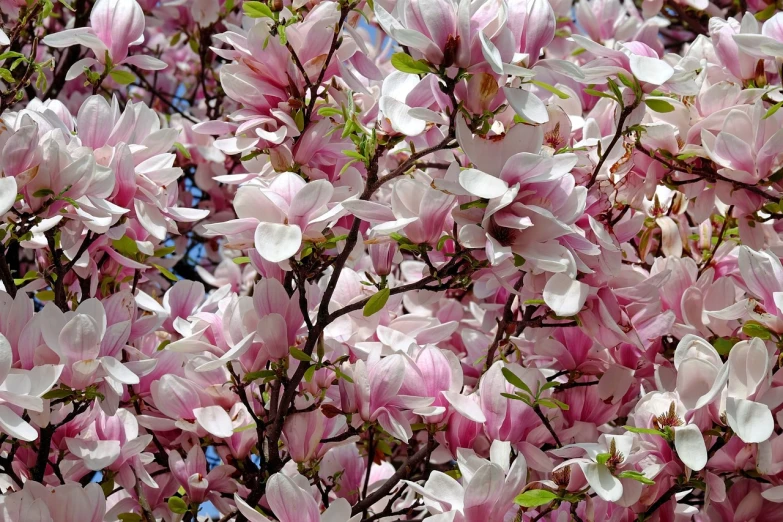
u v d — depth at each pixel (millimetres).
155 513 2549
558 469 2387
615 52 2412
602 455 2328
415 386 2432
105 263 2621
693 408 2373
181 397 2488
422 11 2291
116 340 2371
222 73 2451
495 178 2301
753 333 2438
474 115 2338
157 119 2541
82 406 2381
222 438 2527
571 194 2340
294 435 2445
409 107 2379
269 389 2537
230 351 2389
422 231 2354
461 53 2295
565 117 2518
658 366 2604
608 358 2588
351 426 2449
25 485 2352
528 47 2348
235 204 2322
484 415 2439
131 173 2449
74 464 2480
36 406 2270
